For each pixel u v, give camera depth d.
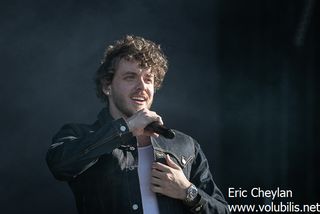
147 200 7.46
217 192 8.02
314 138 13.21
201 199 7.54
